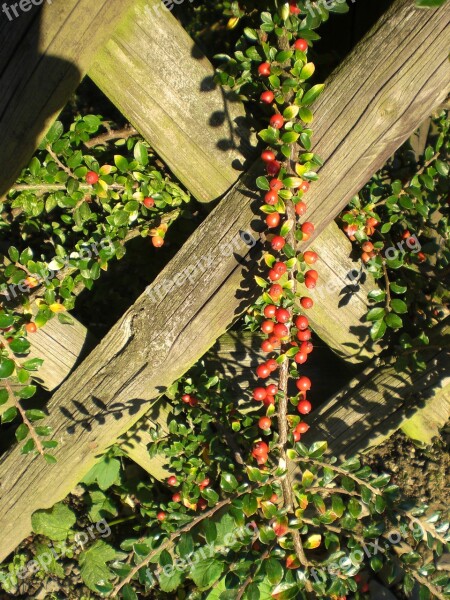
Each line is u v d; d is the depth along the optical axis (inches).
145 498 17.1
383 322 13.4
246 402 16.6
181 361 13.8
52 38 10.3
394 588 15.7
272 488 12.6
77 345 14.7
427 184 13.7
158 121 12.0
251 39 12.0
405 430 16.8
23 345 13.0
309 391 16.9
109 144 15.5
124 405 14.3
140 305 13.5
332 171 11.8
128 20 10.9
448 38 10.5
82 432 14.6
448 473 16.7
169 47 11.3
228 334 16.8
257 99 12.4
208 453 15.7
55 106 11.2
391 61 10.9
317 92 11.2
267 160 11.5
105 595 11.7
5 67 10.5
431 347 14.1
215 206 12.8
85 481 16.7
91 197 14.1
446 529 11.7
